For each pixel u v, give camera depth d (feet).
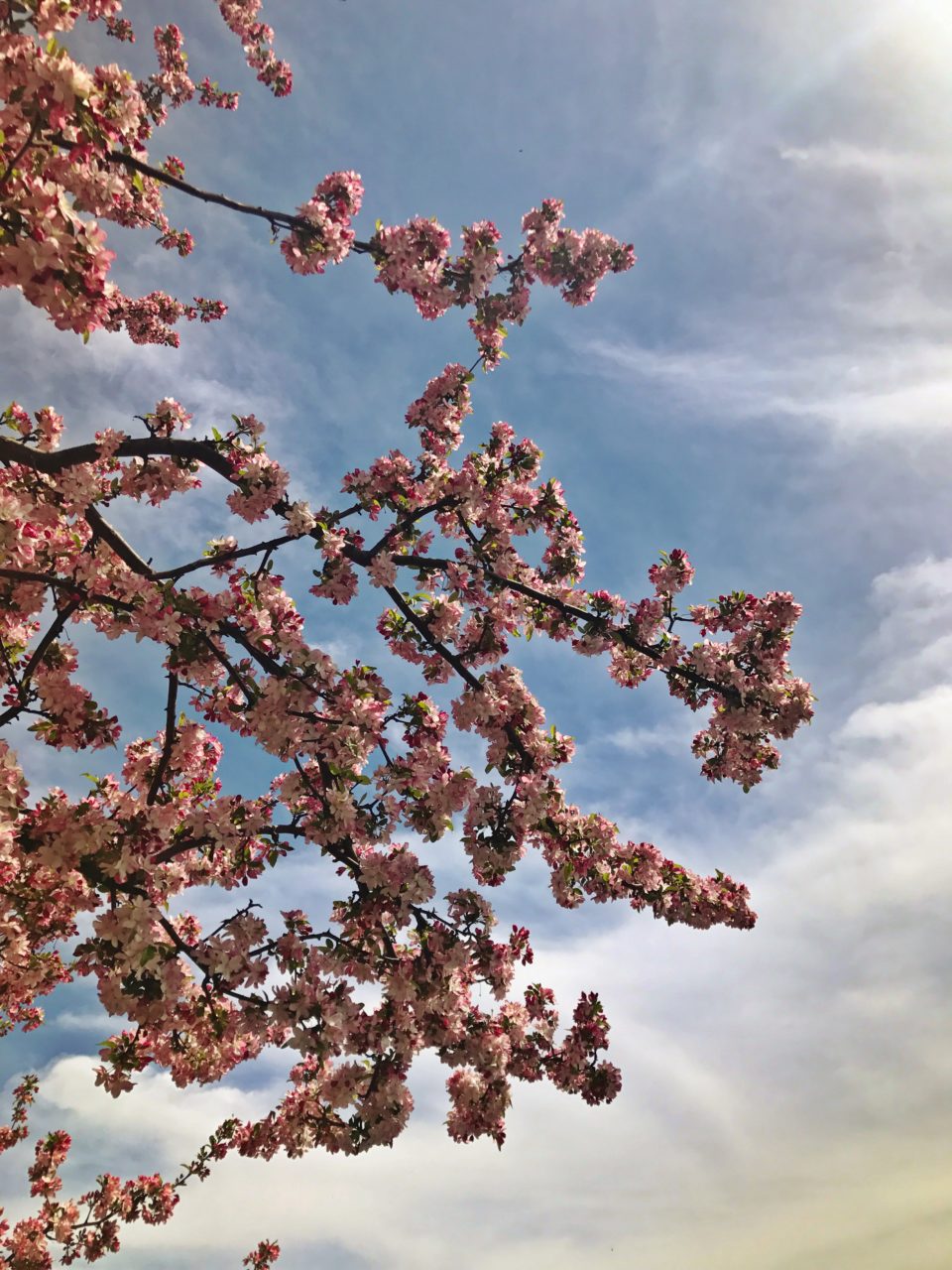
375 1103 19.71
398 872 20.24
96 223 12.87
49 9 12.80
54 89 12.63
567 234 22.09
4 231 12.50
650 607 26.48
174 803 20.98
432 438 27.04
